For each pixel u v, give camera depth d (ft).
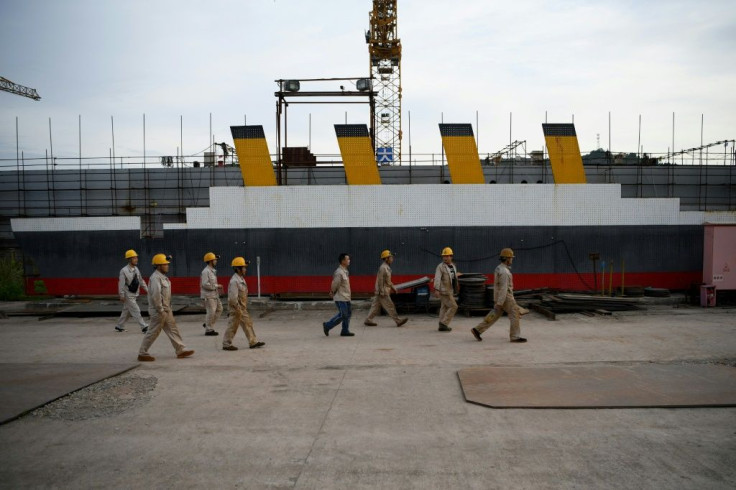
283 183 75.66
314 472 16.99
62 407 23.97
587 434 19.94
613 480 16.15
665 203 65.57
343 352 35.37
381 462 17.69
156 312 32.99
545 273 65.46
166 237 66.49
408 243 65.21
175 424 21.68
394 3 226.17
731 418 21.59
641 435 19.80
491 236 65.36
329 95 75.10
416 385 26.96
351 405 23.89
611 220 65.57
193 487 16.05
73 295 67.36
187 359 33.71
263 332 44.19
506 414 22.30
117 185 76.74
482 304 50.80
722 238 56.34
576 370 29.22
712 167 75.92
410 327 45.44
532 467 17.13
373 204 65.41
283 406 23.89
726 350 34.91
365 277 65.36
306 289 65.51
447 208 65.31
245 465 17.62
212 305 43.04
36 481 16.60
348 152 67.15
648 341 38.09
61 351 37.04
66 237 67.72
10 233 77.25
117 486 16.17
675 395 24.27
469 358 33.01
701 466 17.11
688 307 55.98
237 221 65.92
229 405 24.12
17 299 66.64
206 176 76.38
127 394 25.94
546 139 67.87
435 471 16.93
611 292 60.18
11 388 26.40
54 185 76.84
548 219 65.36
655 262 65.57
